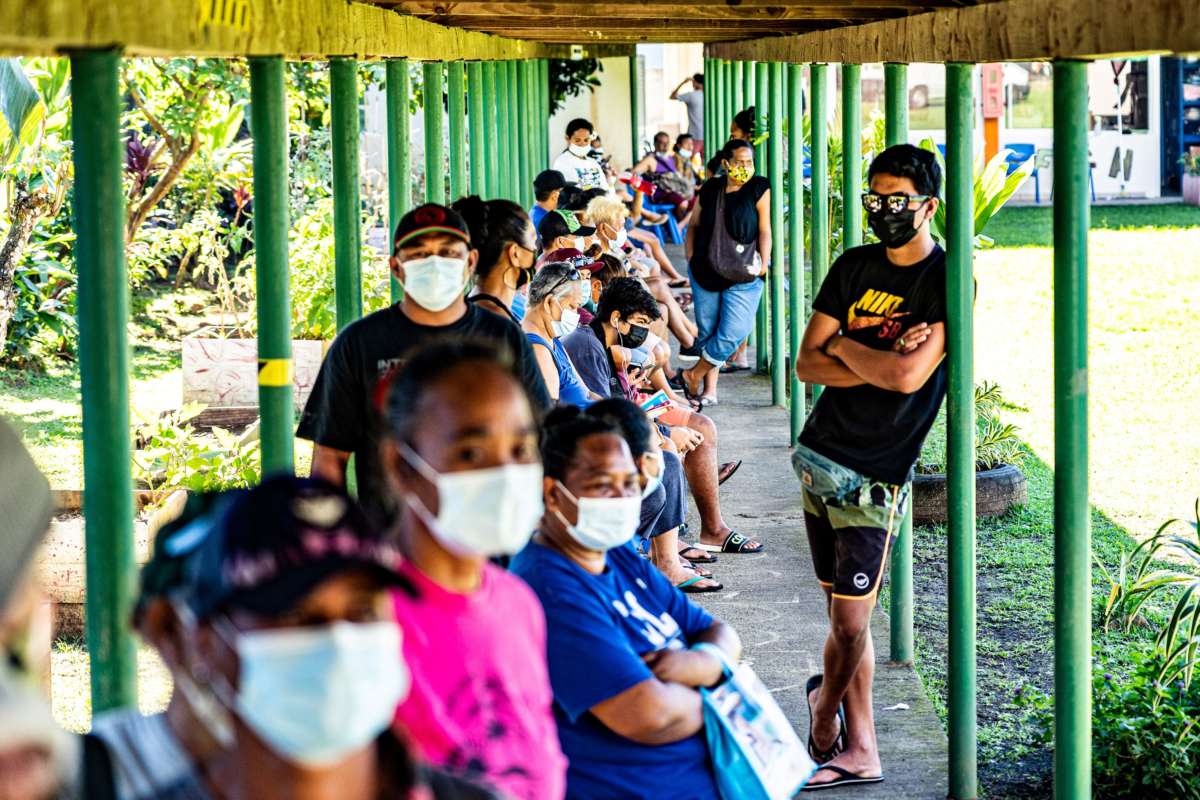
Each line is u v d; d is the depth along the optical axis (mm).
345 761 1770
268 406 4484
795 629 6902
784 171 13484
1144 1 3643
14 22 2717
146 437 9094
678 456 7207
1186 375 14766
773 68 11500
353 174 5465
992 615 7883
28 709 1597
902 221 4867
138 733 1938
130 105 11625
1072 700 4656
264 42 4164
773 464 10016
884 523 4969
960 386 5156
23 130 9000
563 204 10391
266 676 1691
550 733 2635
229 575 1706
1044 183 30891
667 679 3416
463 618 2506
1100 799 5625
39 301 14234
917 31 5703
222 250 14094
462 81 9414
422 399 2404
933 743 5715
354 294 5535
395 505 2494
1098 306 18906
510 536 2420
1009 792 5688
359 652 1712
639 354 7402
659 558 7305
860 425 4926
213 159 13047
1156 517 9844
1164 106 31781
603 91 22922
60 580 7504
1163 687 5738
